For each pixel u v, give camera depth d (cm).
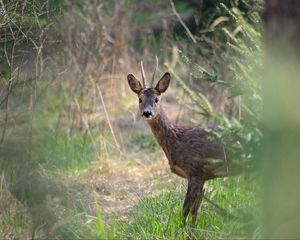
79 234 1031
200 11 1839
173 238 1012
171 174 1420
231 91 901
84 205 1219
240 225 874
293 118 720
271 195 725
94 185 1366
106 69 1875
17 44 1219
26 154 1195
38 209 1027
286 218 718
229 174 973
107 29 1956
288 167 717
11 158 1169
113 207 1252
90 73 1758
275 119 723
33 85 1291
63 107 1702
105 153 1507
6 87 1241
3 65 1241
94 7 1911
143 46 2081
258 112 851
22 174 1138
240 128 834
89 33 1795
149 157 1587
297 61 723
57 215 1070
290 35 723
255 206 872
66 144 1570
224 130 841
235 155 809
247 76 898
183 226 1064
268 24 737
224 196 1102
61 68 1582
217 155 1121
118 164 1507
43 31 1255
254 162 778
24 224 1065
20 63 1246
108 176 1434
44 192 1066
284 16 724
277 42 728
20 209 1088
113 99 1806
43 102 1578
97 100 1770
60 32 1497
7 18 1165
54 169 1416
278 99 724
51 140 1582
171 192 1227
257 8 1091
